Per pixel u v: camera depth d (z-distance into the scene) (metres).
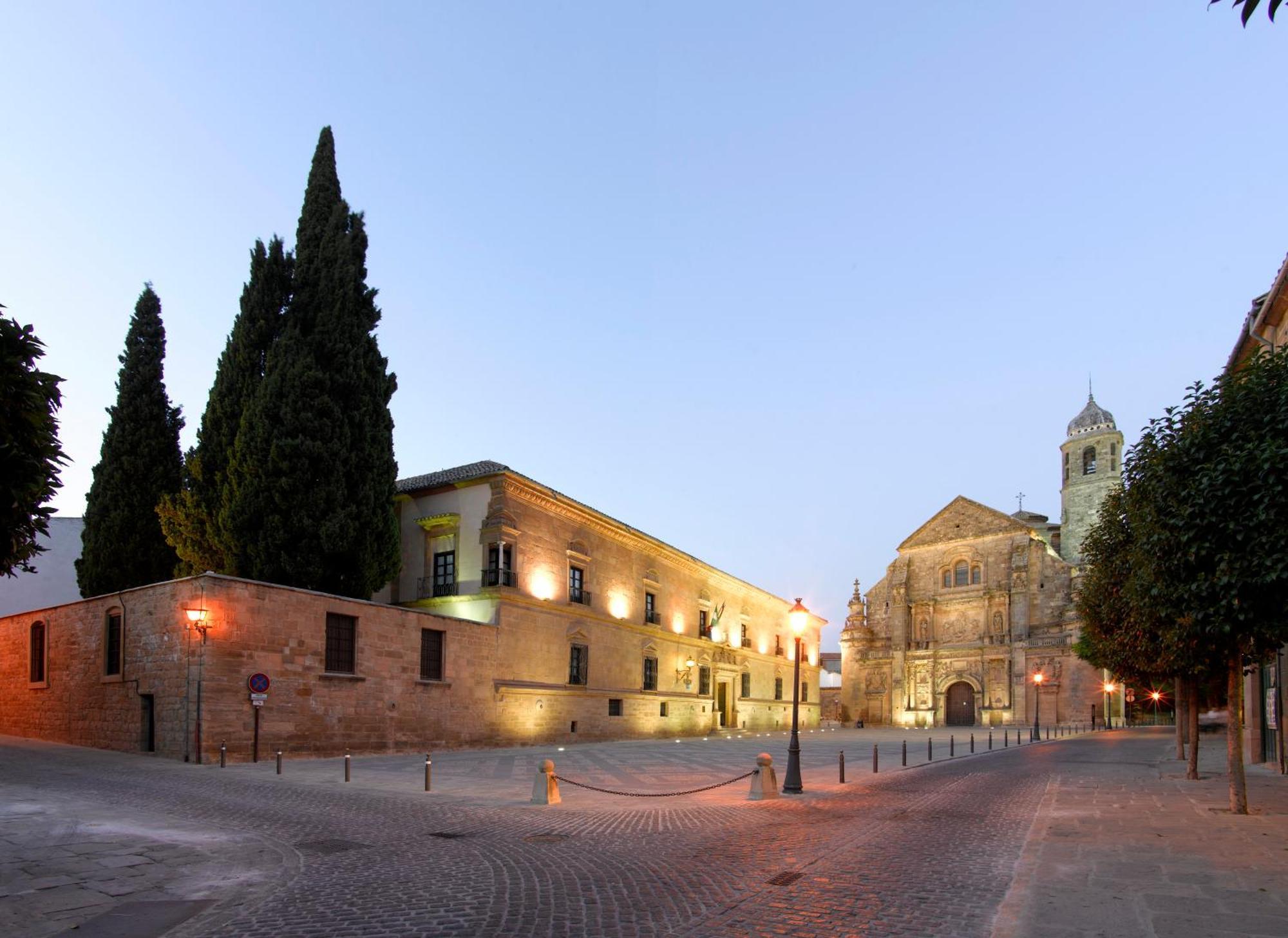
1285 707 21.22
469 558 37.12
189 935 7.48
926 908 8.23
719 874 9.76
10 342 7.28
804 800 17.34
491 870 10.02
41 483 7.45
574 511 41.81
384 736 28.89
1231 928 6.99
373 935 7.41
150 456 36.00
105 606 27.88
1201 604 12.10
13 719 32.06
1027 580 73.50
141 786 17.94
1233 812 13.71
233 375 32.09
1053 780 21.39
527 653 37.16
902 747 39.03
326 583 30.05
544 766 16.42
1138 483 14.24
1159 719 73.00
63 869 9.92
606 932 7.45
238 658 24.16
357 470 31.20
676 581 53.28
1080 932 6.95
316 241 32.75
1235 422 12.05
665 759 29.52
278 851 11.23
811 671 76.62
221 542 30.09
